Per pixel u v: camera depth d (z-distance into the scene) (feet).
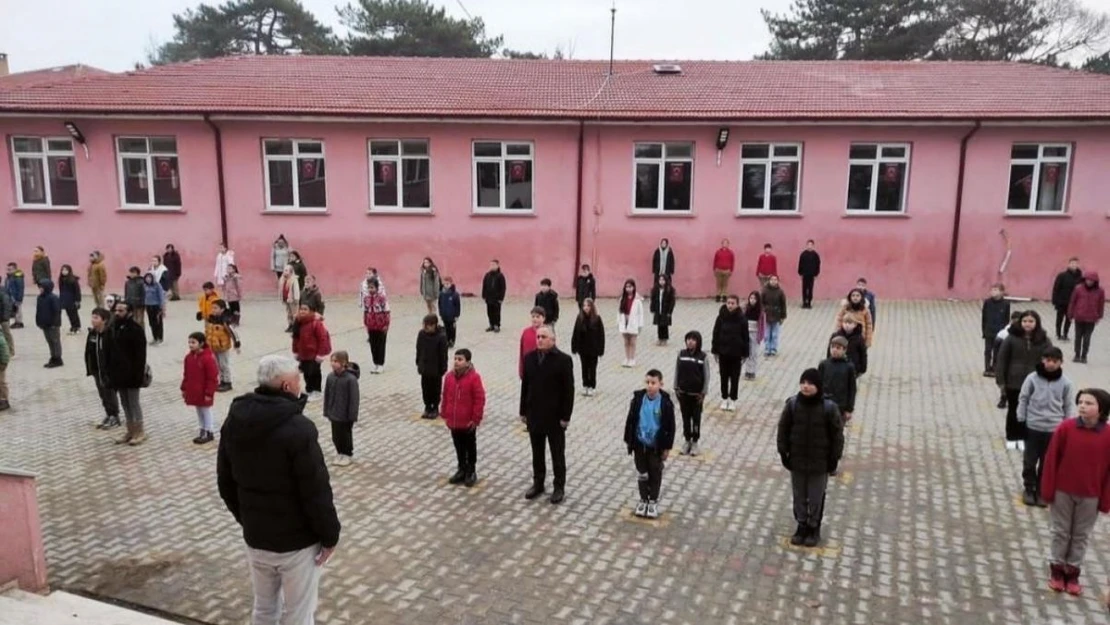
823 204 68.28
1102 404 19.88
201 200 69.56
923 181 67.36
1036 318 30.25
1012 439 31.35
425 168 69.87
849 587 20.99
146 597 20.17
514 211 69.77
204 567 21.85
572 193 69.26
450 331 51.85
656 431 24.72
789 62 82.99
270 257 70.38
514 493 27.53
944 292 68.74
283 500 14.40
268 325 58.65
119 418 35.17
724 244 67.21
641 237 69.67
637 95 70.90
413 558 22.50
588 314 39.29
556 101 68.95
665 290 52.31
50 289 44.86
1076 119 63.52
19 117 67.36
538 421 26.25
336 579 21.21
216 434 33.40
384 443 32.89
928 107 66.28
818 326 58.54
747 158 68.74
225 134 68.23
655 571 21.84
